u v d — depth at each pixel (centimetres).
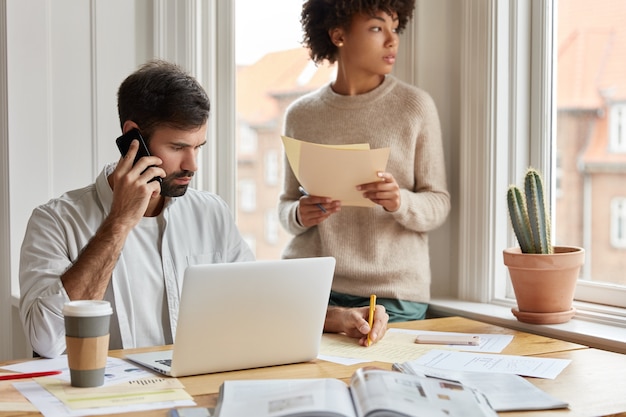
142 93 186
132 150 184
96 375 148
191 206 217
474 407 129
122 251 200
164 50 281
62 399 140
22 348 271
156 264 205
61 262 190
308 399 127
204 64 284
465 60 265
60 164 274
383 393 126
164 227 206
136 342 200
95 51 276
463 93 266
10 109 266
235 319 157
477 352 180
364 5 247
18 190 268
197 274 150
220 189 291
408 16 257
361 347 184
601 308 233
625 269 245
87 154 278
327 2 254
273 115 311
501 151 260
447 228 280
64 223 196
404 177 255
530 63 262
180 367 155
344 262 255
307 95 274
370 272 253
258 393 135
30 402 139
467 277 267
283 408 125
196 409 133
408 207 243
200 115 187
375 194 226
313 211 240
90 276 177
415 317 257
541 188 223
